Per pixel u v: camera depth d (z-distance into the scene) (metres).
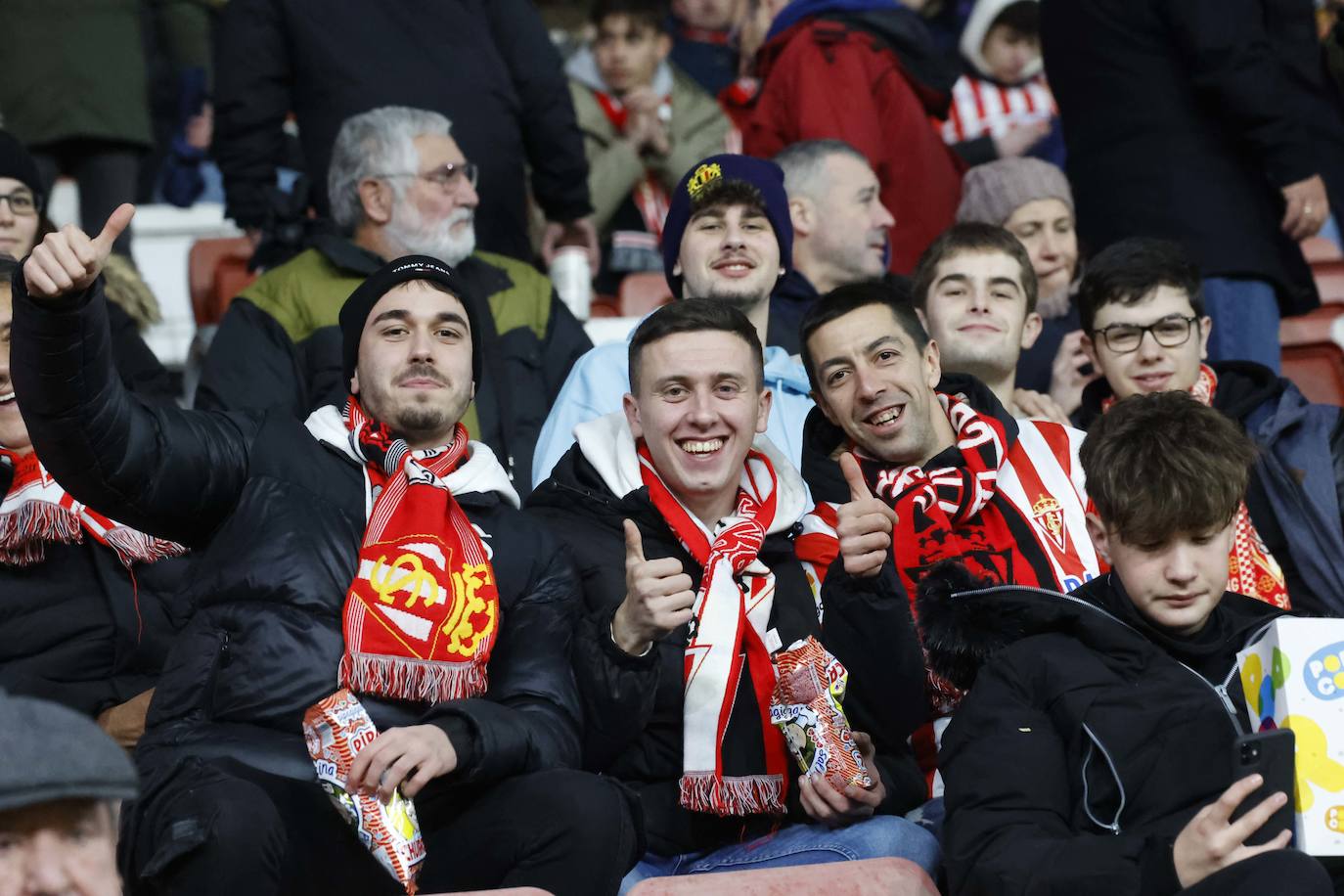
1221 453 11.35
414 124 18.61
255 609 11.91
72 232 10.95
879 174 22.70
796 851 12.28
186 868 10.31
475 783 11.52
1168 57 20.59
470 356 13.68
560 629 12.62
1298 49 23.53
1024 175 21.23
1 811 7.22
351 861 11.27
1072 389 19.19
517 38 21.69
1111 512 11.48
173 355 25.83
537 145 22.02
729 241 17.38
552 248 23.17
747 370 13.64
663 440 13.52
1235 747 10.03
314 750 10.98
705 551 13.39
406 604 12.02
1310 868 9.80
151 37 28.38
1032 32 25.84
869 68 22.84
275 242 19.33
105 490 11.72
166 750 11.47
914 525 14.77
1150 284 17.00
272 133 20.86
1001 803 11.03
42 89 24.38
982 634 11.87
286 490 12.37
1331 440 16.45
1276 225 20.50
